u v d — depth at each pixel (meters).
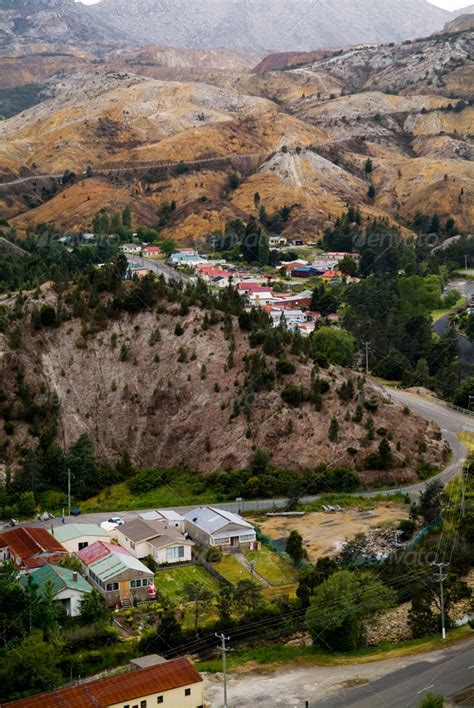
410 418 129.88
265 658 79.25
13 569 82.25
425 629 84.62
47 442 120.62
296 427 121.81
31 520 107.56
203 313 140.00
